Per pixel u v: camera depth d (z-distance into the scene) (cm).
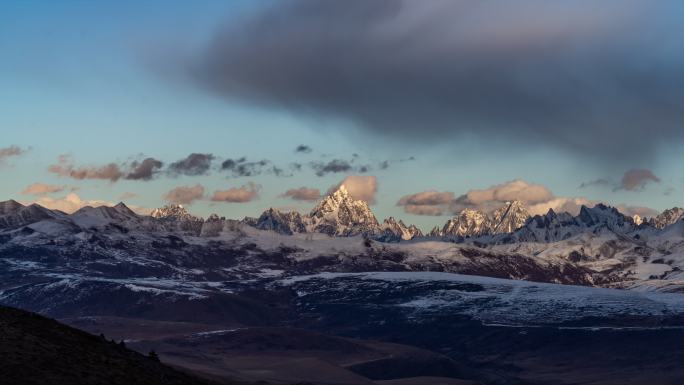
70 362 12762
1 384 11325
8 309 14100
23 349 12475
